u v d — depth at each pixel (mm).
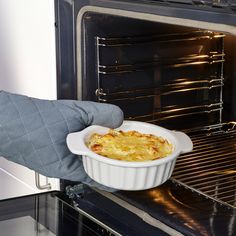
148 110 1252
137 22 1148
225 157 1272
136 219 1023
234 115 1368
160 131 990
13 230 1000
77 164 1009
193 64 1304
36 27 1169
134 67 1193
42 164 998
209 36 1288
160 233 979
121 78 1177
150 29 1181
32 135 977
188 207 1038
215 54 1329
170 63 1265
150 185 901
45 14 1131
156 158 893
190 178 1171
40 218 1039
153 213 1010
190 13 860
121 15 964
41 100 1016
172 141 946
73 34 1068
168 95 1285
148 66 1223
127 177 880
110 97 1164
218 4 826
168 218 994
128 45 1158
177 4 881
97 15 1060
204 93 1346
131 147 914
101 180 908
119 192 1067
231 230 954
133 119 1227
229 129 1383
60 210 1065
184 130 1338
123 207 1044
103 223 1020
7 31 1282
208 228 961
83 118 999
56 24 1092
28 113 982
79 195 1103
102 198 1088
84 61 1082
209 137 1362
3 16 1286
